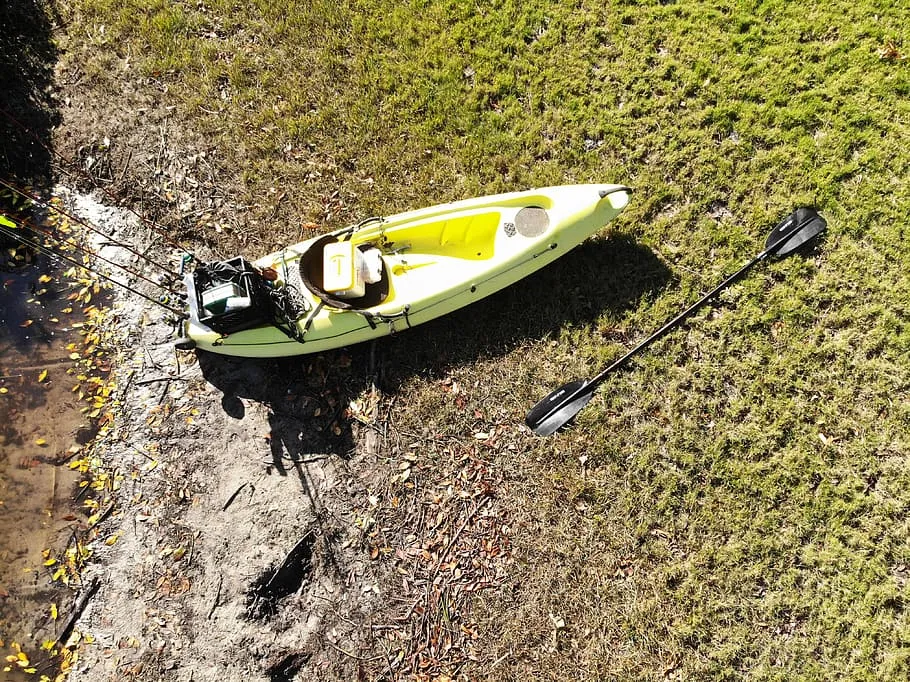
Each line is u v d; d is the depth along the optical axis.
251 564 5.11
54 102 6.84
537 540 5.15
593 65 6.58
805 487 5.14
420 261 5.51
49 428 5.65
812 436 5.25
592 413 5.41
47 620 5.08
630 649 4.89
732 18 6.54
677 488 5.21
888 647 4.77
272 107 6.66
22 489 5.46
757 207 5.90
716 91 6.29
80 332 5.98
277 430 5.54
